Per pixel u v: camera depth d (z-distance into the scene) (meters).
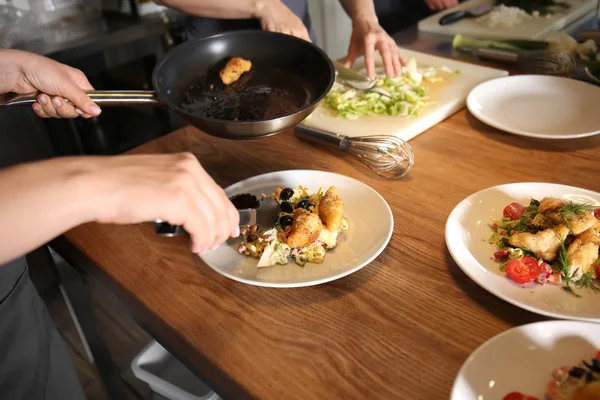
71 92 0.95
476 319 0.73
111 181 0.60
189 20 1.78
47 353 0.97
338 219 0.85
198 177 0.65
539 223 0.82
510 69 1.46
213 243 0.67
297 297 0.79
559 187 0.91
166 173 0.63
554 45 1.51
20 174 0.60
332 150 1.16
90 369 1.71
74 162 0.62
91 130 2.07
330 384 0.65
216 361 0.70
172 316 0.78
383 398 0.63
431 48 1.68
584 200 0.88
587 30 1.58
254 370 0.68
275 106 1.10
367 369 0.67
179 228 0.65
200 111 1.10
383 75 1.46
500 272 0.78
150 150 1.21
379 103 1.28
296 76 1.19
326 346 0.70
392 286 0.79
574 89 1.25
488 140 1.15
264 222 0.86
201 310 0.78
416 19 2.24
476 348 0.67
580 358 0.63
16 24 2.00
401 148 1.08
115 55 2.02
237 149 1.19
